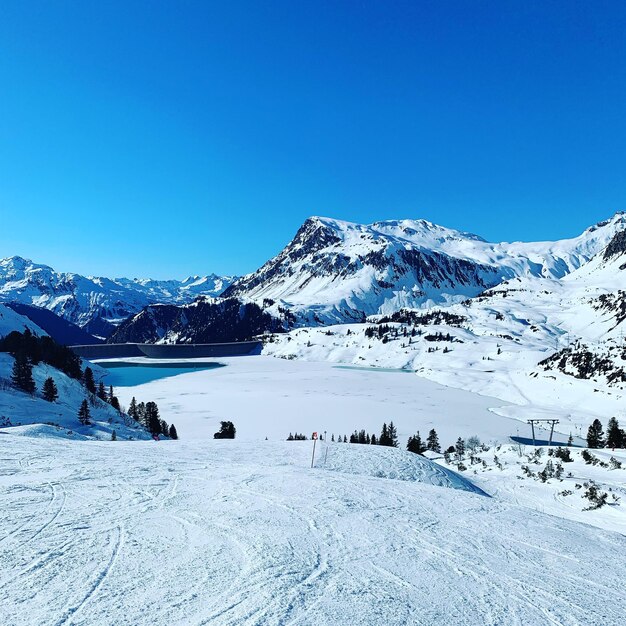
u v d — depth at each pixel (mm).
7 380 83875
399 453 40156
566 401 143625
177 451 33438
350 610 9281
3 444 28000
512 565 13250
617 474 45438
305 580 10547
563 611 10336
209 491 18656
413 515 17875
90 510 15023
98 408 97875
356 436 93625
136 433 75312
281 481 21672
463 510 19906
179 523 14156
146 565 10758
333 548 13008
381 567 11922
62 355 121438
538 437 109000
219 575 10430
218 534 13312
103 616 8312
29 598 8867
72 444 31125
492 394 171250
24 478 19297
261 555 11789
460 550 14109
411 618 9250
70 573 10117
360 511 17438
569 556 14773
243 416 132000
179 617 8445
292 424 122250
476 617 9648
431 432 92250
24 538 12156
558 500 35656
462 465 53500
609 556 15367
